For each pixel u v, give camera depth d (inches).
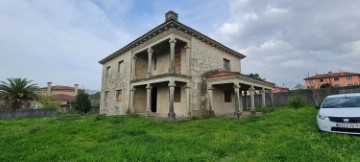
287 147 227.9
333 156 190.9
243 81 593.0
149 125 450.6
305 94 909.2
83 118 706.8
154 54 759.1
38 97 1214.9
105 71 989.2
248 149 237.1
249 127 372.5
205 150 239.6
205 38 664.4
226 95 732.7
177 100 631.8
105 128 433.4
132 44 744.3
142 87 764.6
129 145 267.6
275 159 195.6
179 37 592.1
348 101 310.8
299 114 507.2
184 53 640.4
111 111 872.3
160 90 706.2
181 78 577.0
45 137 363.6
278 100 992.2
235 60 837.2
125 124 472.4
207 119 523.8
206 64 672.4
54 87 2041.1
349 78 1840.6
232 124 408.8
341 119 268.1
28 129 485.4
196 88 618.8
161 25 595.2
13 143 332.8
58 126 485.1
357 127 253.8
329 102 330.6
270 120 446.3
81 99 1093.1
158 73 737.0
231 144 258.1
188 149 244.7
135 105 741.3
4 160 241.8
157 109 705.6
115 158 217.2
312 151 207.8
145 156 219.0
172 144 269.6
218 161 205.8
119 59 858.8
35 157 242.8
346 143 227.5
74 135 378.6
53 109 1065.5
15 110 965.2
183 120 523.8
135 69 761.6
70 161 225.9
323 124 286.5
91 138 346.6
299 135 283.7
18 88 1094.4
